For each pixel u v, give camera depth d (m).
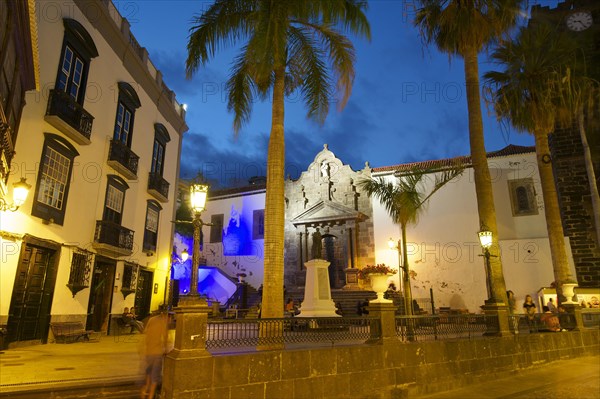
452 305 21.81
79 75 12.41
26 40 8.34
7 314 9.52
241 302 25.50
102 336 13.29
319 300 13.03
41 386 5.50
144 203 16.66
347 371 6.76
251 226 28.83
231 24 9.57
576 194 18.89
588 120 18.66
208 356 5.50
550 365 10.22
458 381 8.10
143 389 5.71
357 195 25.92
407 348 7.59
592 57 15.61
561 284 13.35
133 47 16.05
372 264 24.44
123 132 15.06
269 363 6.02
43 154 10.76
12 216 9.70
